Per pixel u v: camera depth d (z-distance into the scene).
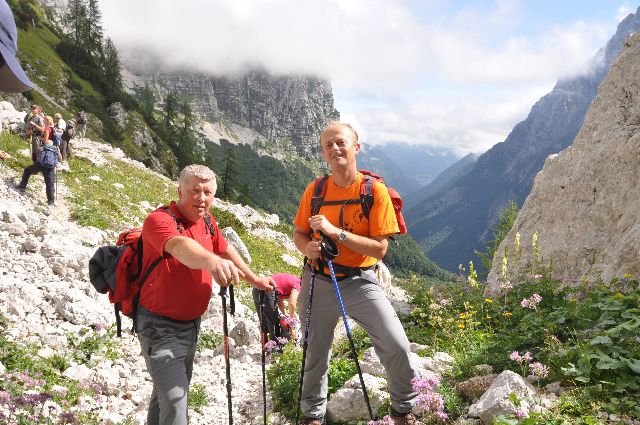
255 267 22.52
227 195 112.25
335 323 5.51
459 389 6.13
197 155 159.62
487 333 8.06
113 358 8.06
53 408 5.57
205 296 4.74
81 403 6.16
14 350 6.84
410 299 11.32
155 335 4.55
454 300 10.21
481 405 5.38
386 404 6.05
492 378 6.06
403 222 5.33
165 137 153.25
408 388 5.27
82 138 37.84
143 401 6.82
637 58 11.44
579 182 11.21
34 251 11.09
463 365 6.75
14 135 23.27
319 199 5.37
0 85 2.11
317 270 5.31
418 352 8.00
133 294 4.68
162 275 4.52
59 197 17.94
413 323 9.53
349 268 5.23
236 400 7.57
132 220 19.45
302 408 5.83
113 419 6.00
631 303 7.00
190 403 7.06
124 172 30.28
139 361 8.25
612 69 12.01
